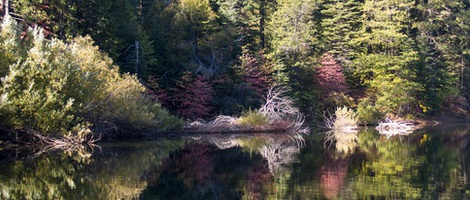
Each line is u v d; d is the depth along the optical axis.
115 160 17.23
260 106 36.66
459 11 50.62
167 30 37.19
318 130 35.41
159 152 20.02
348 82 46.38
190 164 16.67
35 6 28.44
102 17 30.42
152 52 34.19
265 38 45.62
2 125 18.72
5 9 26.92
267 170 15.47
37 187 11.99
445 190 12.28
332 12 46.94
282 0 46.12
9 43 18.31
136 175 14.13
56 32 29.89
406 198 11.32
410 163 17.17
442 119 47.84
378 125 40.97
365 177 14.15
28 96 17.81
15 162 16.31
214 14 40.09
